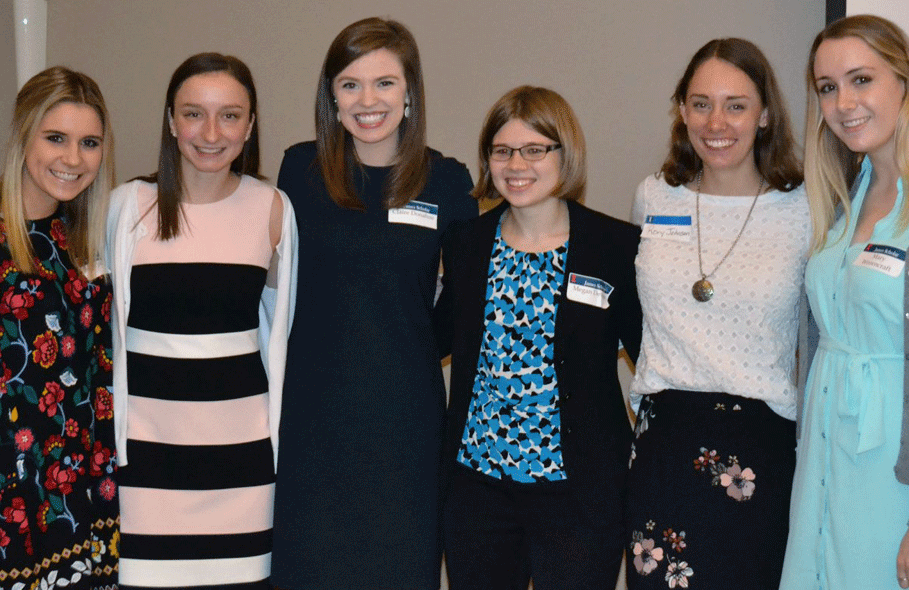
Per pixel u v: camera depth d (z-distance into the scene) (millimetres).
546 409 2389
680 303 2330
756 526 2227
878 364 2041
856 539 2049
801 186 2379
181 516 2443
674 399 2326
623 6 3475
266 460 2537
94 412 2365
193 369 2426
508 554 2467
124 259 2418
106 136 2354
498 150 2393
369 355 2531
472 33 3650
